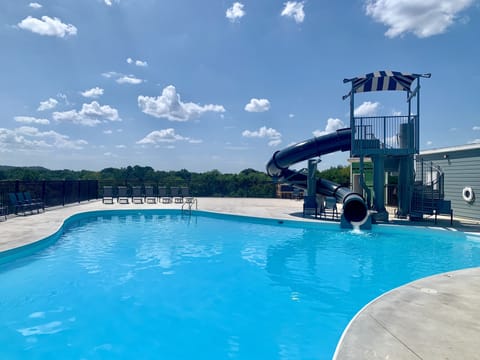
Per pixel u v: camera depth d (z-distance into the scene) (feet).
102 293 18.11
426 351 8.59
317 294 18.20
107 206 54.54
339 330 14.08
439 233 32.09
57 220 35.83
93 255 26.08
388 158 41.52
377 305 12.01
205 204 60.54
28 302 16.75
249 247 29.32
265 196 80.12
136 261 24.56
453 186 43.65
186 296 17.83
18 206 39.65
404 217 40.11
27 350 12.32
